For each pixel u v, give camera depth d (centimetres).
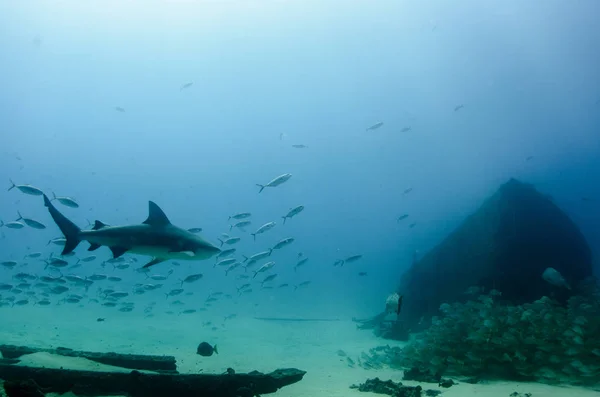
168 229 680
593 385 776
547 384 802
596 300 1118
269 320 2164
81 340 1266
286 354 1237
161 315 2131
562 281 1116
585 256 1489
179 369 939
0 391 564
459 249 1611
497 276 1445
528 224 1472
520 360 856
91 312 2069
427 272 1675
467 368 903
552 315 955
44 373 632
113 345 1227
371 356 1228
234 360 1093
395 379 899
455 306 1226
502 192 1580
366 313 2659
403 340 1540
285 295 4112
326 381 875
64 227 684
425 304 1625
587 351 832
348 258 1571
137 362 754
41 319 1680
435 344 1016
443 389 774
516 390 750
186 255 687
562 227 1491
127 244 665
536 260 1432
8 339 1173
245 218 1574
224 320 2080
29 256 1652
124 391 632
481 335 914
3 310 1867
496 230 1497
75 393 618
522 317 947
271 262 1383
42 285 1583
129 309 1498
